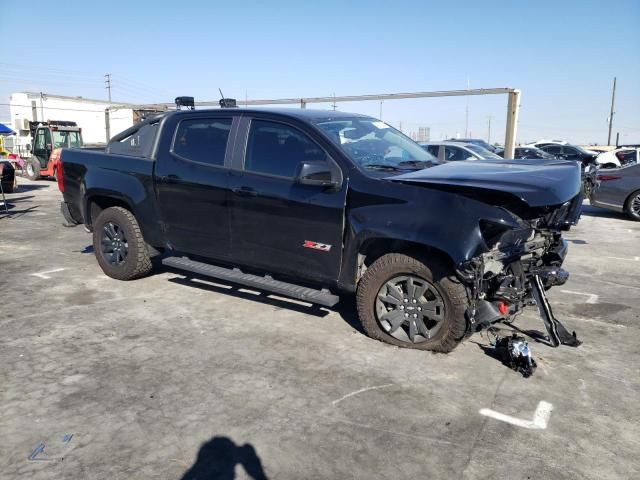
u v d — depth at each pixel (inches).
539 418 126.2
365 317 166.7
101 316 189.6
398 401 132.9
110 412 125.9
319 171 157.0
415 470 106.7
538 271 163.3
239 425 121.4
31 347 162.1
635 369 153.1
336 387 139.5
